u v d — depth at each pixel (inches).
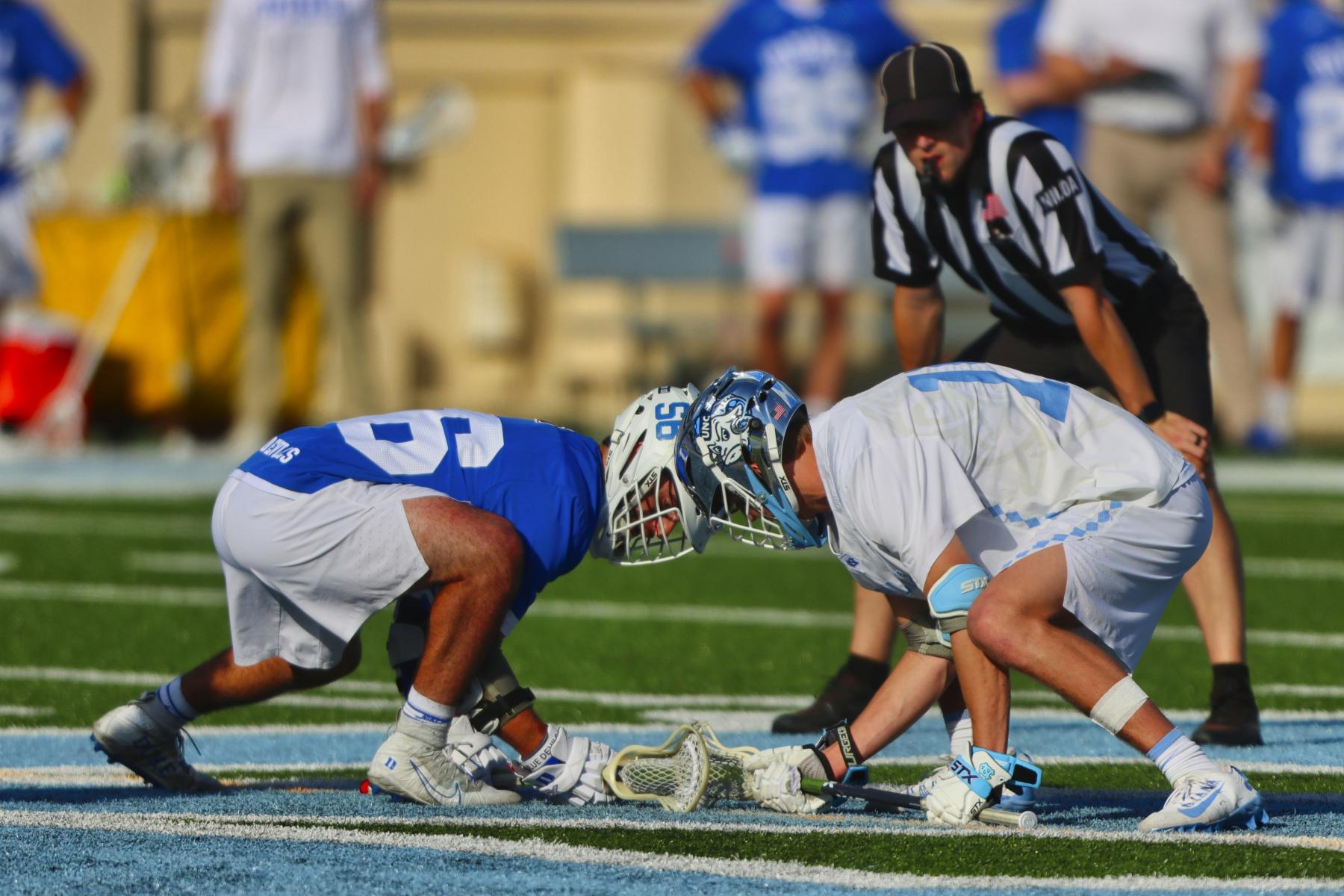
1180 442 637.3
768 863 441.1
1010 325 691.4
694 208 3031.5
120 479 1651.1
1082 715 697.0
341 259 1686.8
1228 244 1660.9
